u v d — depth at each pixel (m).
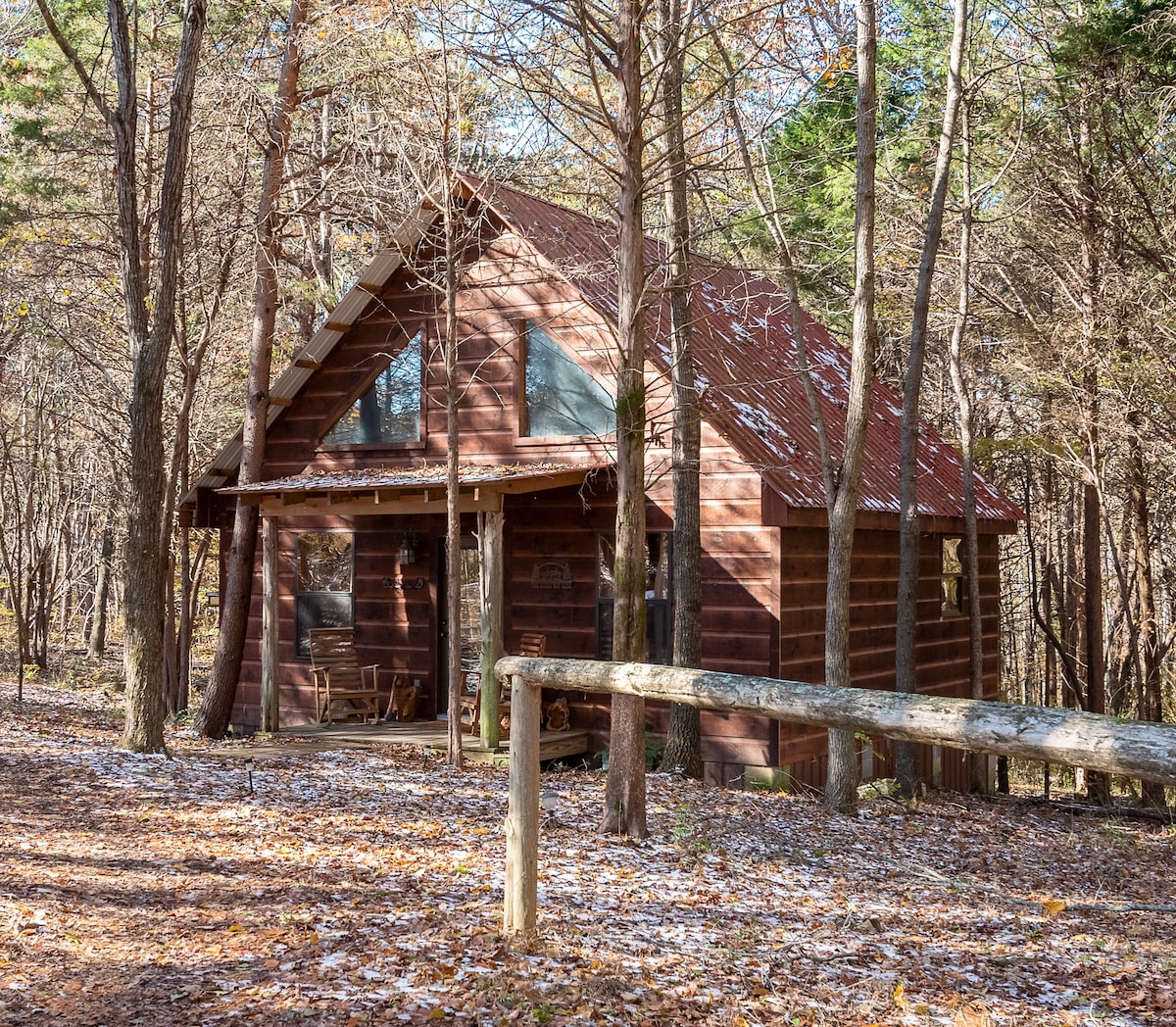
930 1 24.06
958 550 21.44
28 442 31.08
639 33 10.91
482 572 15.52
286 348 26.50
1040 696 35.22
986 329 25.92
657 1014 6.05
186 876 8.41
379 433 18.91
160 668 14.10
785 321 22.67
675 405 14.55
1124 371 19.55
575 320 17.00
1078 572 28.16
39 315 23.00
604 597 16.95
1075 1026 6.70
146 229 19.48
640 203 11.01
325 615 19.53
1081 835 16.02
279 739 16.62
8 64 19.31
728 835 11.77
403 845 9.88
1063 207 20.41
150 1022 5.54
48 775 11.80
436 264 17.83
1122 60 18.55
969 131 19.66
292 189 22.33
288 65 17.91
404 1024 5.59
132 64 13.73
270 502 17.03
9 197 21.23
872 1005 6.63
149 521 13.94
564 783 14.16
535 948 6.80
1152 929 10.07
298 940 6.91
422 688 18.66
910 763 17.31
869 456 18.83
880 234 23.00
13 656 29.69
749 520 15.52
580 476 16.16
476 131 16.22
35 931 6.86
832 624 13.77
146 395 13.76
